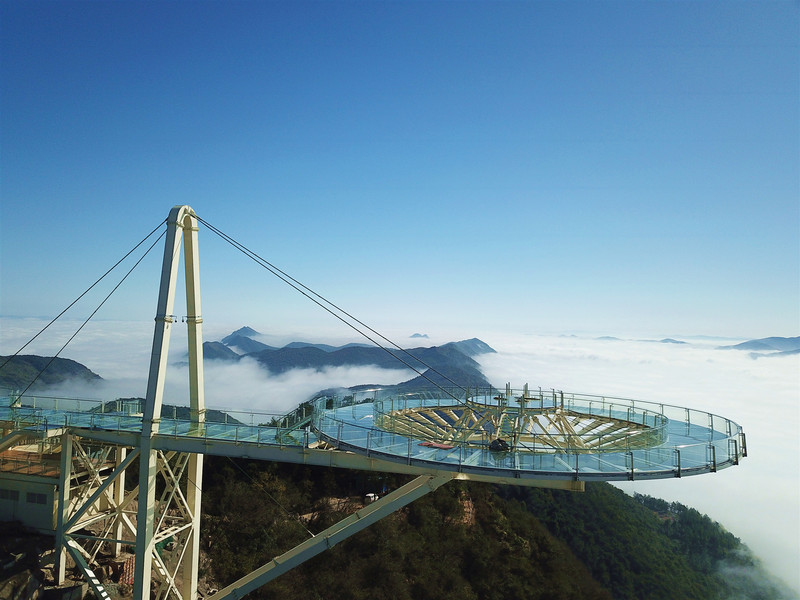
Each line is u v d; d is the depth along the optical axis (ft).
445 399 134.10
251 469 238.27
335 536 113.70
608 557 327.88
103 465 140.87
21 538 126.31
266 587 181.27
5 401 141.59
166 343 116.98
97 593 122.93
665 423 105.50
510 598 228.63
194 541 136.36
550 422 104.22
